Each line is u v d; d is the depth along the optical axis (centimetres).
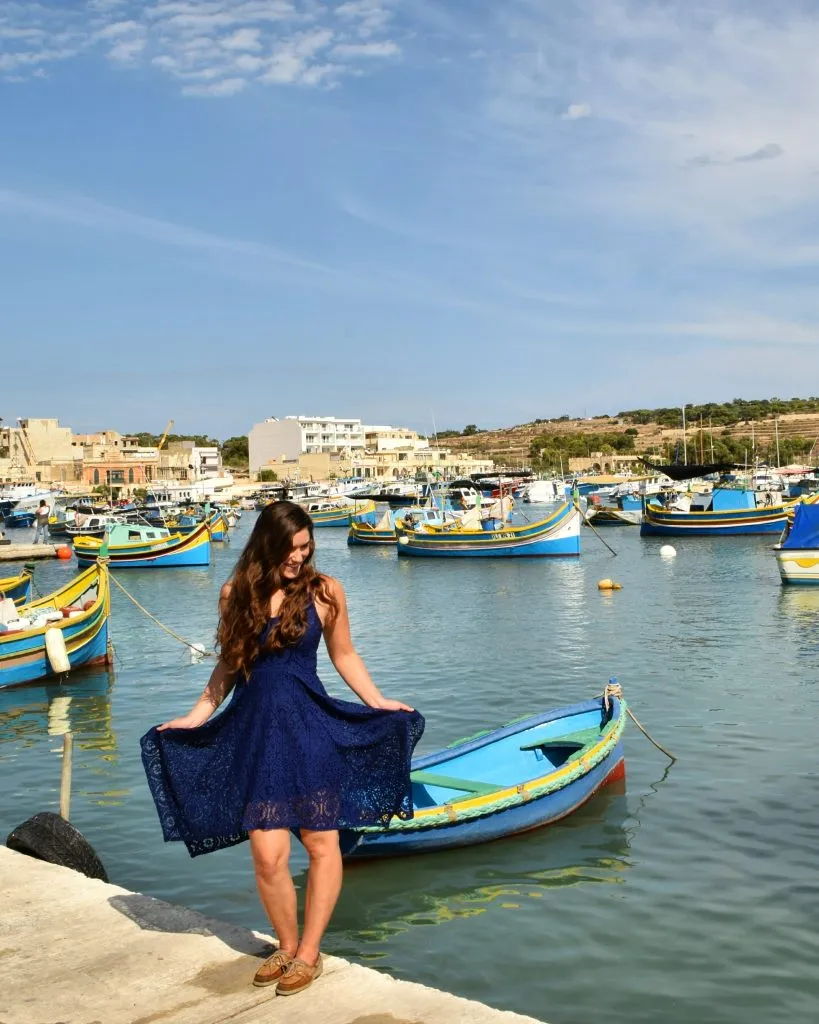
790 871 1041
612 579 4247
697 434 19200
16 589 3528
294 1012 475
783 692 1905
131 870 1097
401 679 2177
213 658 2555
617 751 1322
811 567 3659
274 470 18438
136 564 5612
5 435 19225
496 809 1095
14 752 1648
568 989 818
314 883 506
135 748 1656
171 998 492
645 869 1052
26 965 532
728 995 803
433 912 962
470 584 4288
